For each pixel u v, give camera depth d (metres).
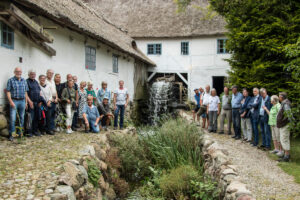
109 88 12.26
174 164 6.44
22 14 5.26
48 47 7.19
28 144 5.23
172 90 17.80
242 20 9.45
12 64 5.96
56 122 7.00
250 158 5.76
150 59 19.36
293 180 4.41
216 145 5.96
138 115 16.97
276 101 6.16
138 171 6.62
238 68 9.66
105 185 5.04
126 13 20.64
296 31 8.19
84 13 11.71
